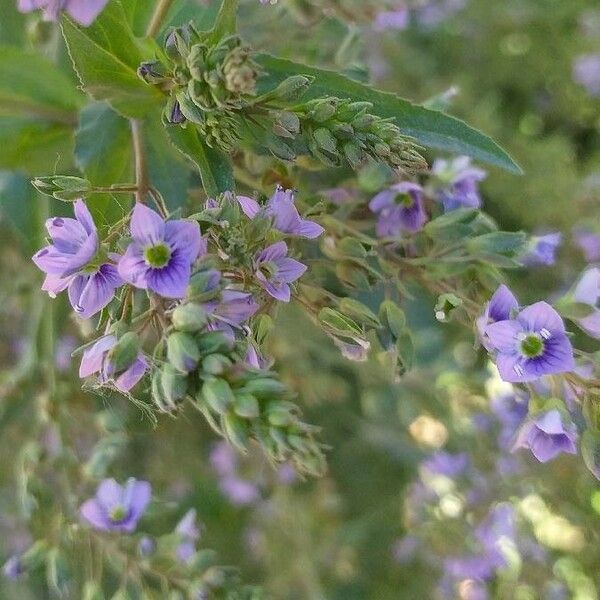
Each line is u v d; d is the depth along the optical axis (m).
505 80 0.40
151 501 0.21
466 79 0.37
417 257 0.19
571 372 0.18
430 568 0.33
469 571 0.28
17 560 0.21
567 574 0.28
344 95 0.18
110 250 0.17
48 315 0.23
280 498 0.31
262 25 0.23
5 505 0.28
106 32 0.18
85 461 0.23
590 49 0.38
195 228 0.16
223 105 0.16
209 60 0.16
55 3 0.15
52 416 0.23
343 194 0.20
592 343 0.28
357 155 0.16
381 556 0.34
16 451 0.27
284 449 0.15
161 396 0.16
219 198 0.17
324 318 0.18
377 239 0.20
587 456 0.17
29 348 0.25
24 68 0.21
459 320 0.19
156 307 0.16
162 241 0.16
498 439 0.27
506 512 0.27
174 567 0.20
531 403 0.18
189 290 0.16
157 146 0.20
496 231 0.19
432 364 0.28
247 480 0.32
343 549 0.32
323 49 0.23
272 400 0.15
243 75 0.16
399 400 0.30
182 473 0.31
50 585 0.24
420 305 0.28
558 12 0.38
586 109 0.39
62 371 0.25
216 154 0.17
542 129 0.40
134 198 0.19
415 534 0.30
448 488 0.28
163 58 0.18
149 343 0.18
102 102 0.20
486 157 0.18
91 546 0.21
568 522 0.27
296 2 0.22
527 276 0.30
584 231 0.30
